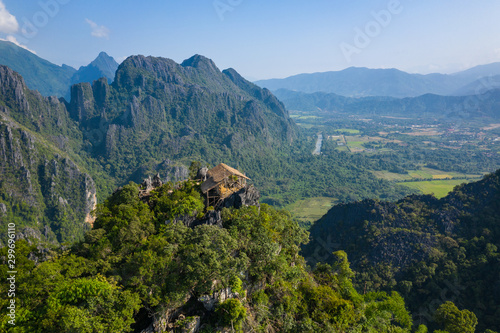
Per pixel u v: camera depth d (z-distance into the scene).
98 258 45.81
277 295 52.22
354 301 63.19
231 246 46.75
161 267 41.75
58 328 33.84
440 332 64.81
